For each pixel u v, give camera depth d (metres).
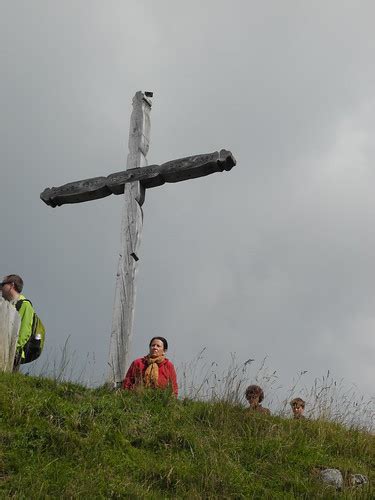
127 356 9.30
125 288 9.59
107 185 10.38
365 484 7.33
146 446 7.27
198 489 6.65
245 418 8.27
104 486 6.32
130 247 9.79
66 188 10.68
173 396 8.35
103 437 7.10
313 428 8.52
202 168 9.83
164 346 9.12
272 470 7.35
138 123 10.60
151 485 6.56
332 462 7.84
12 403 7.21
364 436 8.68
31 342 9.21
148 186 10.30
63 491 6.09
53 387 7.89
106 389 8.39
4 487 6.05
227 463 7.21
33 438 6.82
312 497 6.91
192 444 7.38
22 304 9.21
